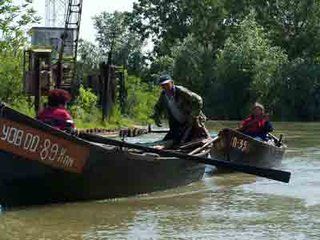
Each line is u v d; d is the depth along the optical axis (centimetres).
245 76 8231
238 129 2188
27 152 1254
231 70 8262
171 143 1709
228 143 1923
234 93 8356
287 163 2225
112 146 1587
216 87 8438
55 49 4666
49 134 1273
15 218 1224
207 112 8488
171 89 1698
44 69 3656
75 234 1102
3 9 3616
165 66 9175
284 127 5503
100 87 4241
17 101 3662
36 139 1259
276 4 8938
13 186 1269
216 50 9250
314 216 1259
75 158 1318
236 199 1465
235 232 1120
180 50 8938
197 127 1719
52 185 1313
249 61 8194
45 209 1309
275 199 1461
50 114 1358
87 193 1378
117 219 1227
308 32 8644
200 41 9669
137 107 5078
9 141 1230
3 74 3688
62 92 1378
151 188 1519
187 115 1702
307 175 1886
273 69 7969
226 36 9562
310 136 3909
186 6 10106
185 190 1595
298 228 1151
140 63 11212
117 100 4650
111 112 4262
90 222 1199
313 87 7838
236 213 1293
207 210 1326
